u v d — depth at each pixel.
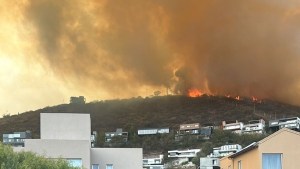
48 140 51.28
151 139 193.12
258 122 189.88
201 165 93.00
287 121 173.38
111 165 55.16
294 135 48.06
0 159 32.31
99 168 54.88
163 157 157.00
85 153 51.56
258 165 47.44
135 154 55.91
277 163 47.47
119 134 195.38
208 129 185.75
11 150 33.66
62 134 54.09
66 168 34.91
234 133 180.62
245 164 50.84
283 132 48.09
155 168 126.56
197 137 185.25
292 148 47.78
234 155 53.06
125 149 55.84
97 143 181.38
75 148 51.47
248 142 163.75
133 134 199.12
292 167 47.41
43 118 54.16
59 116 54.50
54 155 50.84
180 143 184.75
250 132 182.50
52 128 54.06
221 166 59.78
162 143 187.00
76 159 51.25
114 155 55.44
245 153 50.97
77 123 54.66
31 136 143.12
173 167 138.75
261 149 47.59
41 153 50.53
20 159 33.56
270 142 47.78
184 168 134.12
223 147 139.38
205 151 154.12
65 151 51.22
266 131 181.12
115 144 188.50
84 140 51.91
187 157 152.50
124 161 55.53
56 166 34.47
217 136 177.38
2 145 33.66
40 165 33.81
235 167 53.41
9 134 136.62
